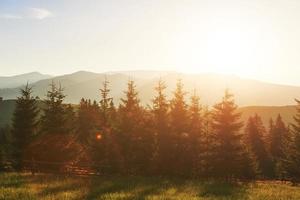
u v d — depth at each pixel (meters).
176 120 45.25
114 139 46.75
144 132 45.38
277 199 24.44
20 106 50.16
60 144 49.91
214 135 45.91
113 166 44.31
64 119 51.00
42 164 46.69
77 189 24.45
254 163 52.03
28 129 49.81
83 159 52.84
